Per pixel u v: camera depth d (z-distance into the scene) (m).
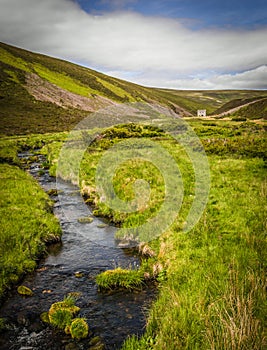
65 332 8.09
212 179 18.81
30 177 24.62
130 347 7.23
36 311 8.97
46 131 64.50
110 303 9.37
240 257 9.62
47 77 118.94
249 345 6.11
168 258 10.98
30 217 14.70
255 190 16.16
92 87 127.38
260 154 25.64
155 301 9.14
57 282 10.52
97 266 11.63
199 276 9.13
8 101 86.38
